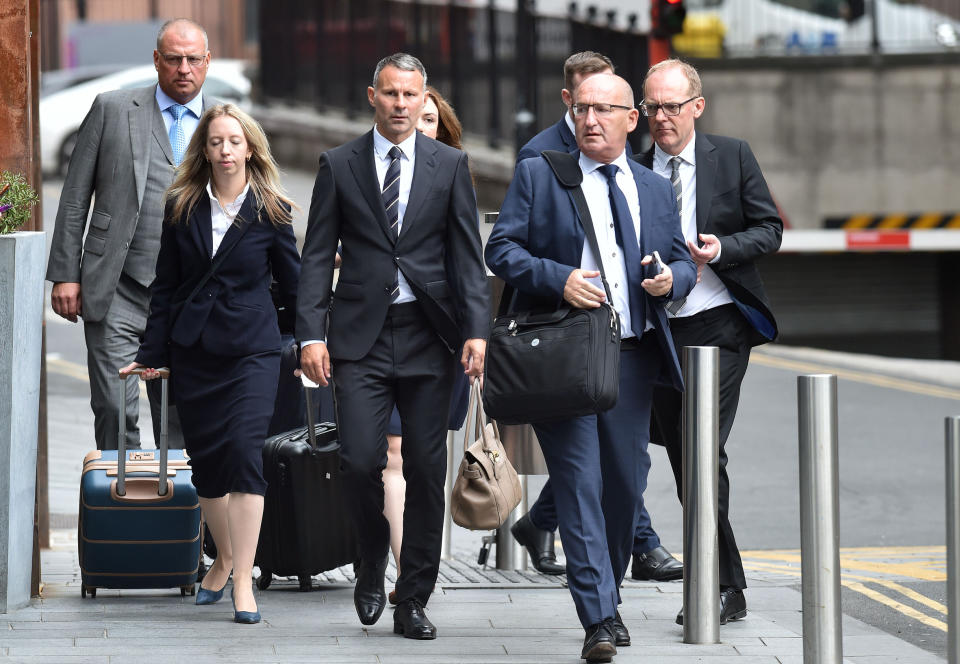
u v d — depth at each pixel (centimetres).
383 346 1521
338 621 1631
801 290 5106
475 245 1534
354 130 6309
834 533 1323
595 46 5547
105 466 1716
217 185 1619
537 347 1439
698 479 1535
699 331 1664
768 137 5131
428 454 1529
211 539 1878
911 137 5116
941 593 1970
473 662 1442
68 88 6775
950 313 5131
